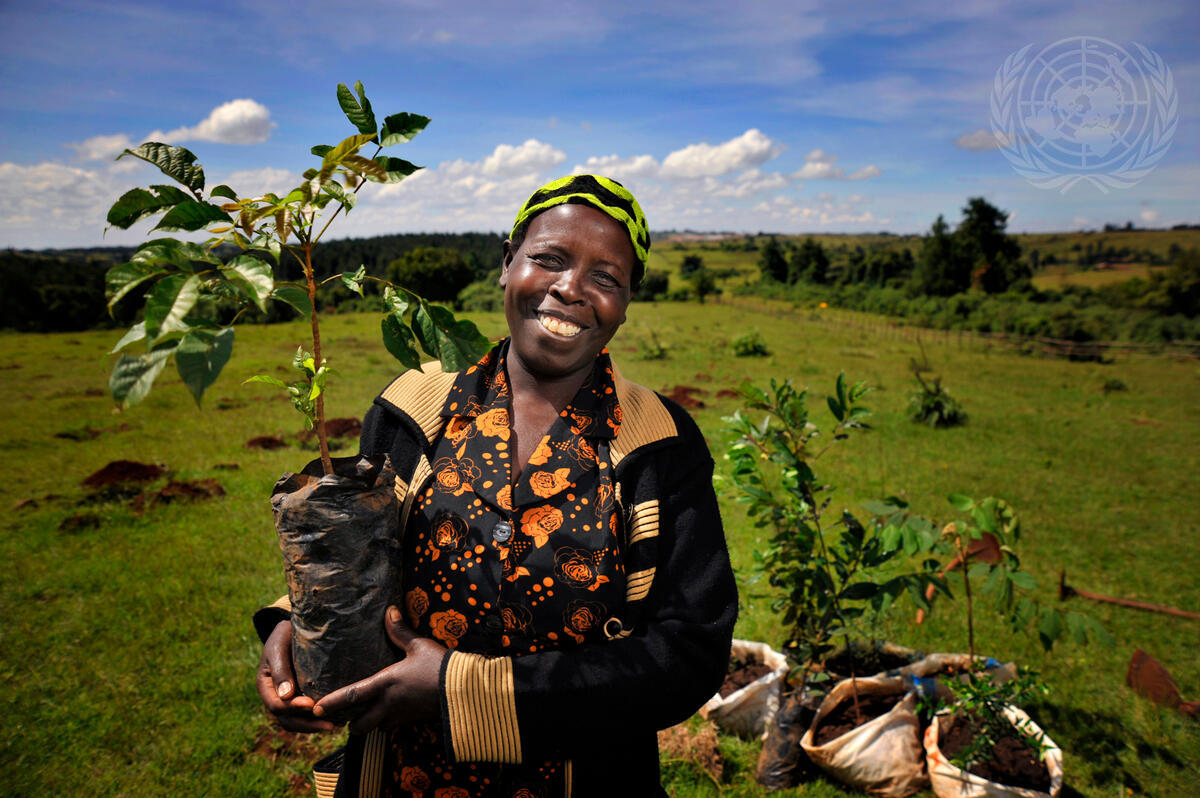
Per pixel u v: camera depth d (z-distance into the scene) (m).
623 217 0.96
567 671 0.87
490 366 1.10
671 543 0.99
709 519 1.02
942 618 4.55
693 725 3.27
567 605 0.93
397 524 1.01
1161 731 3.49
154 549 5.91
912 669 3.27
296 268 0.90
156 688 3.87
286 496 0.87
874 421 12.06
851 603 4.28
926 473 8.66
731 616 0.98
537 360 0.98
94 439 10.12
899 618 4.52
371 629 0.89
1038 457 9.77
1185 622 4.80
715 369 18.66
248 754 3.33
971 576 2.71
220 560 5.68
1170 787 3.10
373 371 16.08
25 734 3.47
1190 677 4.14
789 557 2.83
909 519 2.57
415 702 0.87
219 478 8.00
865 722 3.02
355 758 1.04
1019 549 6.25
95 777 3.18
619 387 1.06
